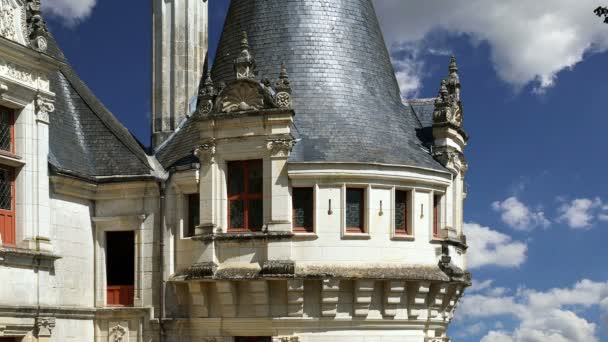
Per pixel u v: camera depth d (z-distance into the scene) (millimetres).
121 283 38188
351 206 35344
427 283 35594
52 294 34781
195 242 36094
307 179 34844
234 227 35781
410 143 37656
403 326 35500
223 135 35719
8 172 33531
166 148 40250
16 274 32750
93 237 37875
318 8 38438
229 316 35438
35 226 33844
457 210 39219
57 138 37562
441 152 38156
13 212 33562
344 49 38000
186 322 36469
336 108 36688
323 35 38000
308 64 37469
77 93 40812
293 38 38000
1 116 33281
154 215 37594
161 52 42000
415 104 40719
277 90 35062
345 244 34781
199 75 42688
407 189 36125
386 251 35219
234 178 36000
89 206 37844
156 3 42438
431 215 36750
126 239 38375
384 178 35344
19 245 33344
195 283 35656
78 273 36719
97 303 37562
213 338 35625
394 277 34688
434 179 36781
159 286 37125
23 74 33688
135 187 37688
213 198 35750
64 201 36094
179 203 37156
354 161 34969
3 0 32781
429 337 36594
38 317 33656
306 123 36219
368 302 34750
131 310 37188
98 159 38656
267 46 38281
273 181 34875
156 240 37406
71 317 35969
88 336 37188
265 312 34844
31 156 34000
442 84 38688
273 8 38781
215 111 35812
